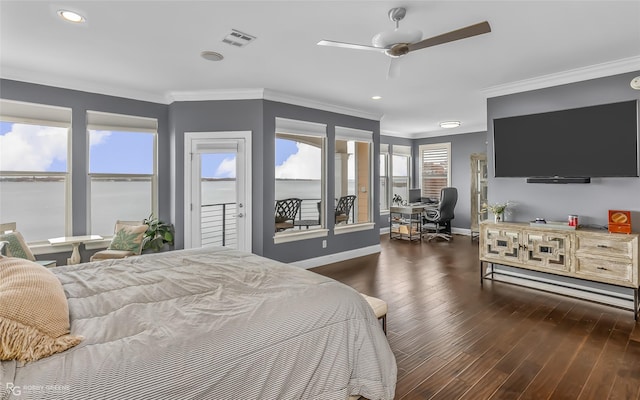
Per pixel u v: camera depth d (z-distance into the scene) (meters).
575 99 3.69
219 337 1.28
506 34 2.74
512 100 4.18
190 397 1.13
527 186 4.11
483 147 7.43
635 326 2.87
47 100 3.77
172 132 4.54
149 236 4.35
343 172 5.98
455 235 7.72
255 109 4.36
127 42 2.86
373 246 5.85
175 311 1.47
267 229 4.45
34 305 1.21
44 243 3.84
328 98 4.76
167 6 2.29
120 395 1.02
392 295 3.66
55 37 2.75
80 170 4.01
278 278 1.96
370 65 3.43
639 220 3.34
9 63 3.34
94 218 4.19
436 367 2.23
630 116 3.26
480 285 4.02
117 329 1.31
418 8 2.32
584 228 3.49
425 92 4.46
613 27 2.62
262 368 1.31
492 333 2.73
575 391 1.96
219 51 3.06
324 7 2.31
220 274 2.03
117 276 1.98
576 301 3.48
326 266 4.94
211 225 4.48
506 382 2.06
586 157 3.54
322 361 1.51
